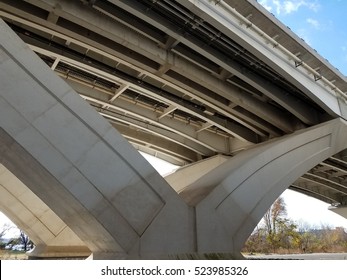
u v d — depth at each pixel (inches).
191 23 474.0
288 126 764.6
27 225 897.5
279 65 561.6
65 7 419.8
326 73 672.4
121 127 923.4
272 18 538.0
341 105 741.3
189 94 649.6
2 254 1702.8
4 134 363.3
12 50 375.9
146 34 494.0
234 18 495.5
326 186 1401.3
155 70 568.1
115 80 624.7
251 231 582.6
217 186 559.2
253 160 637.3
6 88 367.9
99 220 413.4
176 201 483.8
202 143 880.3
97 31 459.5
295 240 2647.6
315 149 737.6
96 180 413.7
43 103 389.1
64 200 427.8
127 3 426.9
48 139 386.0
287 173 679.7
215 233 520.7
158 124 808.9
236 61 576.4
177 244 467.8
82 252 941.8
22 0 424.5
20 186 862.5
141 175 453.1
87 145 414.0
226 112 721.6
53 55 530.0
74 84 671.8
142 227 444.8
